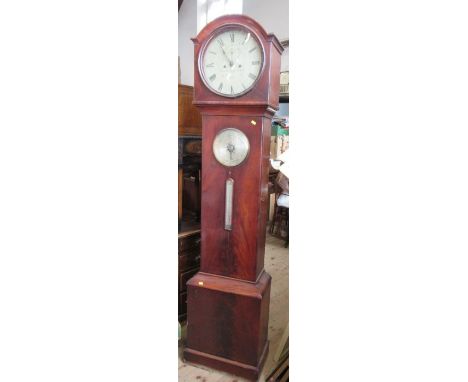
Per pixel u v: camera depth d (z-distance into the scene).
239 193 1.45
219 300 1.51
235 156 1.42
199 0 2.73
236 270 1.51
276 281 2.24
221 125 1.42
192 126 1.92
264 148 1.42
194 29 2.82
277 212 2.84
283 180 2.70
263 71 1.31
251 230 1.46
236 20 1.30
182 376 1.53
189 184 2.07
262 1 2.40
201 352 1.58
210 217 1.51
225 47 1.34
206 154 1.46
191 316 1.57
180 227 1.87
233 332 1.52
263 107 1.34
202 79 1.38
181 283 1.87
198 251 1.94
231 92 1.36
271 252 2.62
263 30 1.28
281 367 1.57
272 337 1.78
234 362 1.53
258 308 1.46
